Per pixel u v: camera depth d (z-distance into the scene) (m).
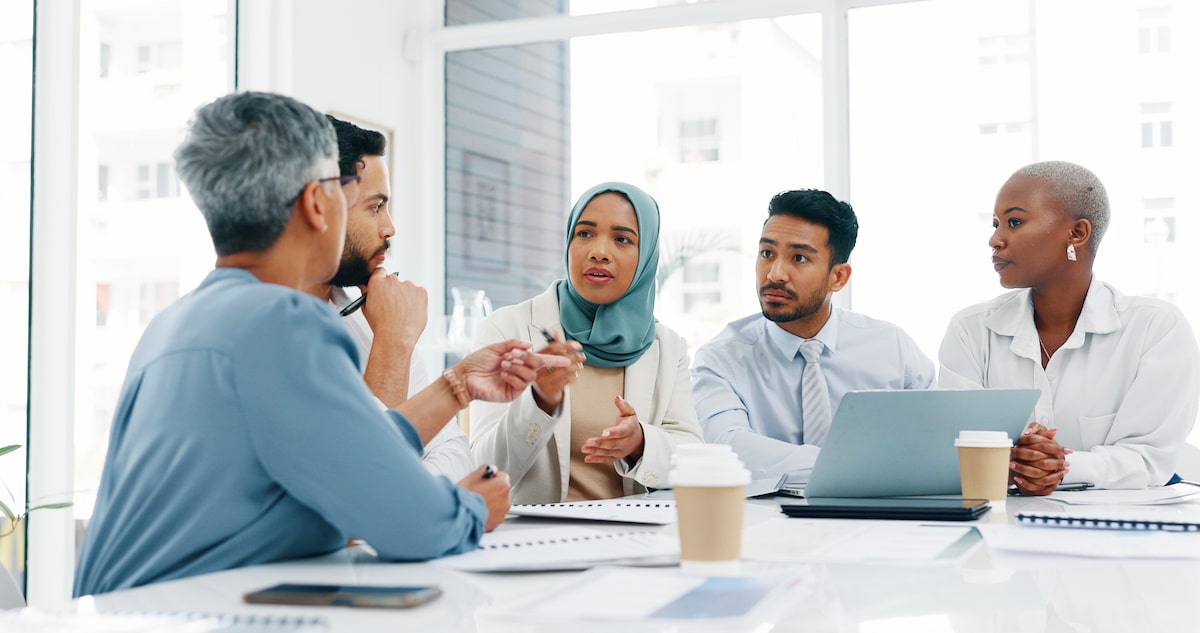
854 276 3.83
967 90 3.71
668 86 4.14
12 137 3.02
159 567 0.97
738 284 4.02
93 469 3.19
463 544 1.02
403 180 4.41
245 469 0.97
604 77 4.24
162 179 3.49
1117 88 3.55
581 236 2.05
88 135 3.20
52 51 3.12
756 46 4.00
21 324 3.02
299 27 3.83
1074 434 2.09
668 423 2.04
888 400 1.42
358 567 0.97
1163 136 3.51
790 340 2.34
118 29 3.32
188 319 1.03
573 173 4.29
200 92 3.67
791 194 2.28
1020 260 2.11
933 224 3.75
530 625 0.73
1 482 2.93
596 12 4.24
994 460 1.44
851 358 2.39
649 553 1.00
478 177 4.45
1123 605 0.79
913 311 3.76
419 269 4.44
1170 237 3.49
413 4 4.46
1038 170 2.13
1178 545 1.06
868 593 0.84
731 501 0.95
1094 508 1.43
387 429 0.98
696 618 0.74
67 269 3.09
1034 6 3.64
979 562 0.98
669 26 4.14
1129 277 3.54
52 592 3.03
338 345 1.00
